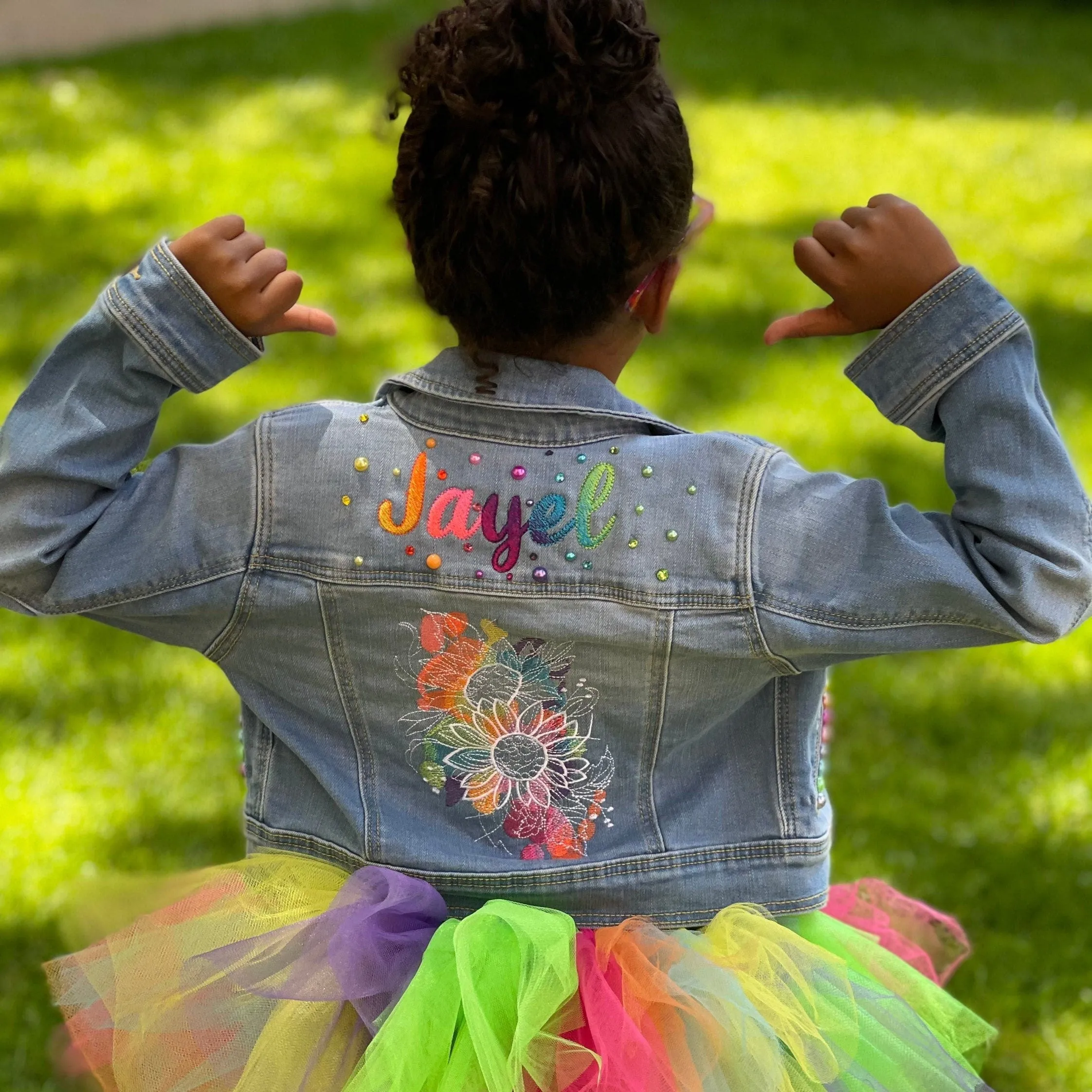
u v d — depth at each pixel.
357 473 1.15
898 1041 1.18
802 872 1.18
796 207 6.24
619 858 1.16
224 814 2.57
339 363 4.39
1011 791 2.65
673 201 1.11
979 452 1.09
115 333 1.15
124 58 8.13
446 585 1.13
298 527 1.15
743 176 6.63
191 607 1.15
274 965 1.15
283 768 1.23
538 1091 1.14
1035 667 3.04
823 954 1.17
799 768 1.18
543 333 1.14
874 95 8.22
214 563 1.14
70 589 1.14
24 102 7.17
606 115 1.07
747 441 1.14
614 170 1.07
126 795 2.60
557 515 1.13
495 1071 1.06
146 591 1.14
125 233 5.54
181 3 9.34
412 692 1.16
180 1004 1.15
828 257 1.15
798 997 1.15
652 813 1.17
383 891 1.16
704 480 1.12
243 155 6.47
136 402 1.16
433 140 1.11
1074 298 5.18
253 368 4.33
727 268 5.41
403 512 1.14
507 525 1.13
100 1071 1.21
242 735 1.27
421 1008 1.11
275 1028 1.14
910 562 1.07
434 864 1.16
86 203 5.88
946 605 1.07
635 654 1.12
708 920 1.18
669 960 1.14
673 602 1.11
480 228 1.08
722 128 7.38
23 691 2.89
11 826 2.50
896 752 2.77
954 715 2.88
